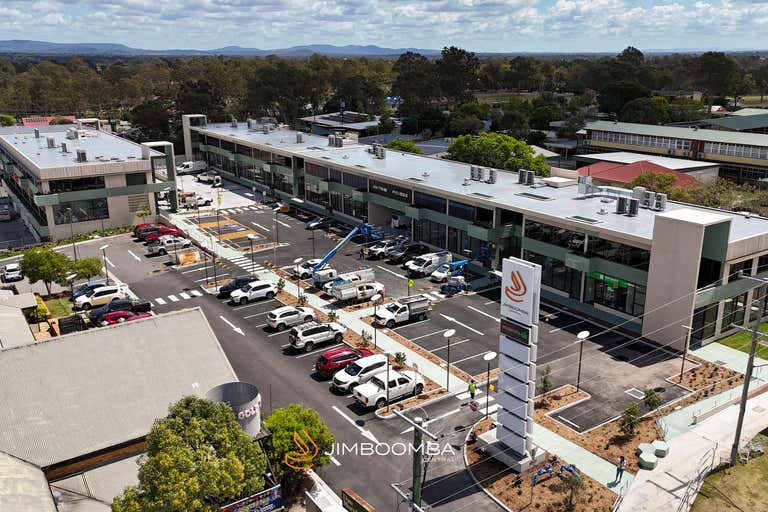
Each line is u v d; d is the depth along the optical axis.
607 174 95.69
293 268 66.00
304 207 91.88
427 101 198.00
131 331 34.34
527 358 31.19
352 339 48.56
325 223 81.12
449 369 43.62
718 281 45.62
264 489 28.83
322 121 169.88
